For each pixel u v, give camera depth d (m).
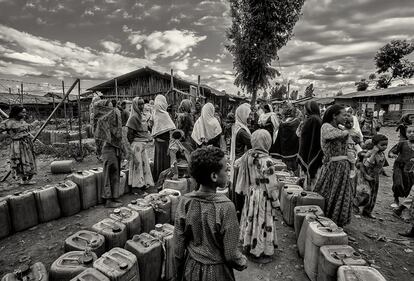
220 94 21.62
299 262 3.25
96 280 2.06
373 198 4.57
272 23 19.38
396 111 27.08
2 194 5.54
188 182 4.80
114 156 4.59
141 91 19.66
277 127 7.92
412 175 5.03
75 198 4.36
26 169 6.15
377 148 4.40
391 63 47.28
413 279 3.01
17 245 3.48
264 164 3.17
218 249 1.66
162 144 5.89
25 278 2.14
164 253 2.71
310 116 4.77
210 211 1.62
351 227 4.26
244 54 20.30
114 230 2.87
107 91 20.70
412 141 5.02
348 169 3.71
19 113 6.08
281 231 4.06
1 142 12.54
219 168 1.67
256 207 3.21
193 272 1.65
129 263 2.29
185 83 18.11
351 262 2.36
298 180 4.96
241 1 20.25
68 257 2.45
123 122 6.87
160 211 3.57
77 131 12.74
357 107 32.53
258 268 3.12
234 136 4.28
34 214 3.94
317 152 4.58
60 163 7.18
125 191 5.38
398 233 4.07
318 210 3.46
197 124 5.07
